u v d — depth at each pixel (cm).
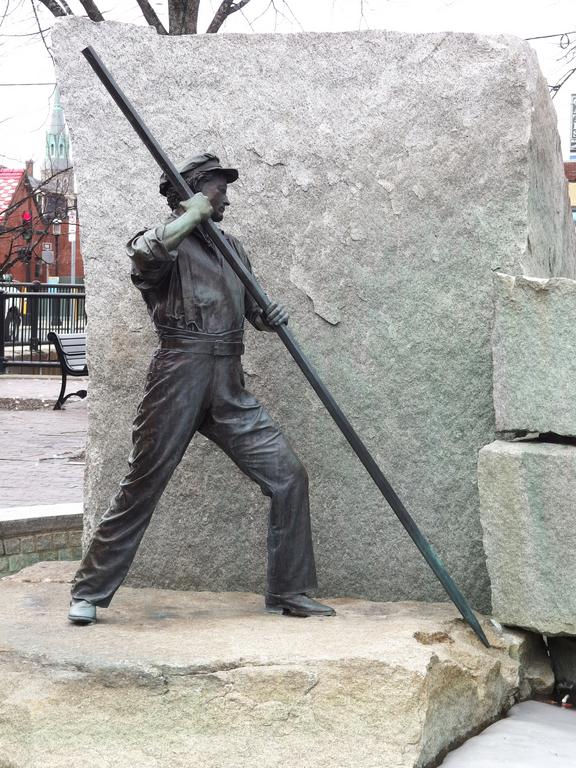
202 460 550
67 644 432
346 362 534
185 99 550
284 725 397
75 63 554
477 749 416
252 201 543
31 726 403
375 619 482
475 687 437
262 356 543
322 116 536
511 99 514
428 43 523
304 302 538
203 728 400
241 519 548
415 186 525
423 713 396
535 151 531
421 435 525
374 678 400
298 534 486
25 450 1224
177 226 454
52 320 1961
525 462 456
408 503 527
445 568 502
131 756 396
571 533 452
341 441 535
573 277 652
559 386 457
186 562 552
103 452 558
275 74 540
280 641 432
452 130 520
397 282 527
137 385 555
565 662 492
